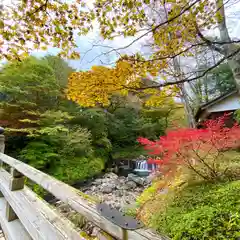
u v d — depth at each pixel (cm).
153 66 229
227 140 187
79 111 815
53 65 758
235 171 205
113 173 767
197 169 208
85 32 183
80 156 696
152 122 1005
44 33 167
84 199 73
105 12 182
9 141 566
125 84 231
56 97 691
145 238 46
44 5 154
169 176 196
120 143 1027
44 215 104
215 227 118
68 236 78
